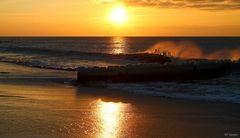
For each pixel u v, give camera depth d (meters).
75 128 12.27
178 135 11.64
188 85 23.08
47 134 11.46
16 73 32.69
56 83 25.66
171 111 15.53
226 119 14.02
